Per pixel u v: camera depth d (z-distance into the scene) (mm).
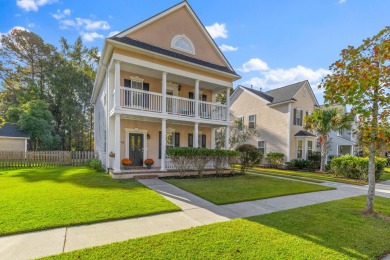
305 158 19578
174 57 11297
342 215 5105
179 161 10656
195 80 12586
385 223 4609
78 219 4375
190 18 13383
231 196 6781
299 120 20281
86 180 8953
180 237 3658
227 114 13773
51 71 27000
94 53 31953
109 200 5844
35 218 4371
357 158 12250
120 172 9742
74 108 26922
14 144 19922
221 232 3900
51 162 15766
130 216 4691
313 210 5508
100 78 13914
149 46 11250
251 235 3781
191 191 7395
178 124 14016
